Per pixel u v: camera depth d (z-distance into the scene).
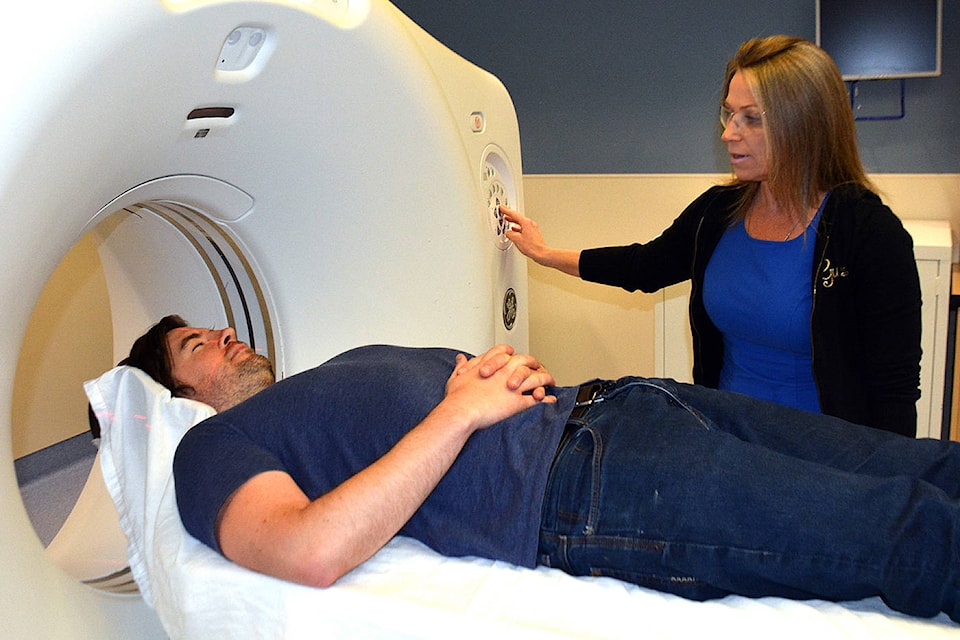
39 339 2.42
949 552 1.01
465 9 3.13
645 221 3.10
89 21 1.11
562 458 1.25
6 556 1.24
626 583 1.19
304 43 1.49
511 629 1.05
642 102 3.01
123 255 1.99
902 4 2.58
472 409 1.27
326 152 1.69
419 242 1.91
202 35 1.28
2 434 1.28
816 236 1.60
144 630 1.53
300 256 1.81
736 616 1.08
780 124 1.56
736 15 2.84
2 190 1.08
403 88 1.75
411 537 1.33
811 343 1.63
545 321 3.25
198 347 1.69
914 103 2.72
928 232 2.54
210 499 1.20
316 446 1.34
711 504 1.12
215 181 1.58
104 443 1.55
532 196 3.19
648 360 3.18
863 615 1.07
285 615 1.15
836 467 1.24
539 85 3.11
